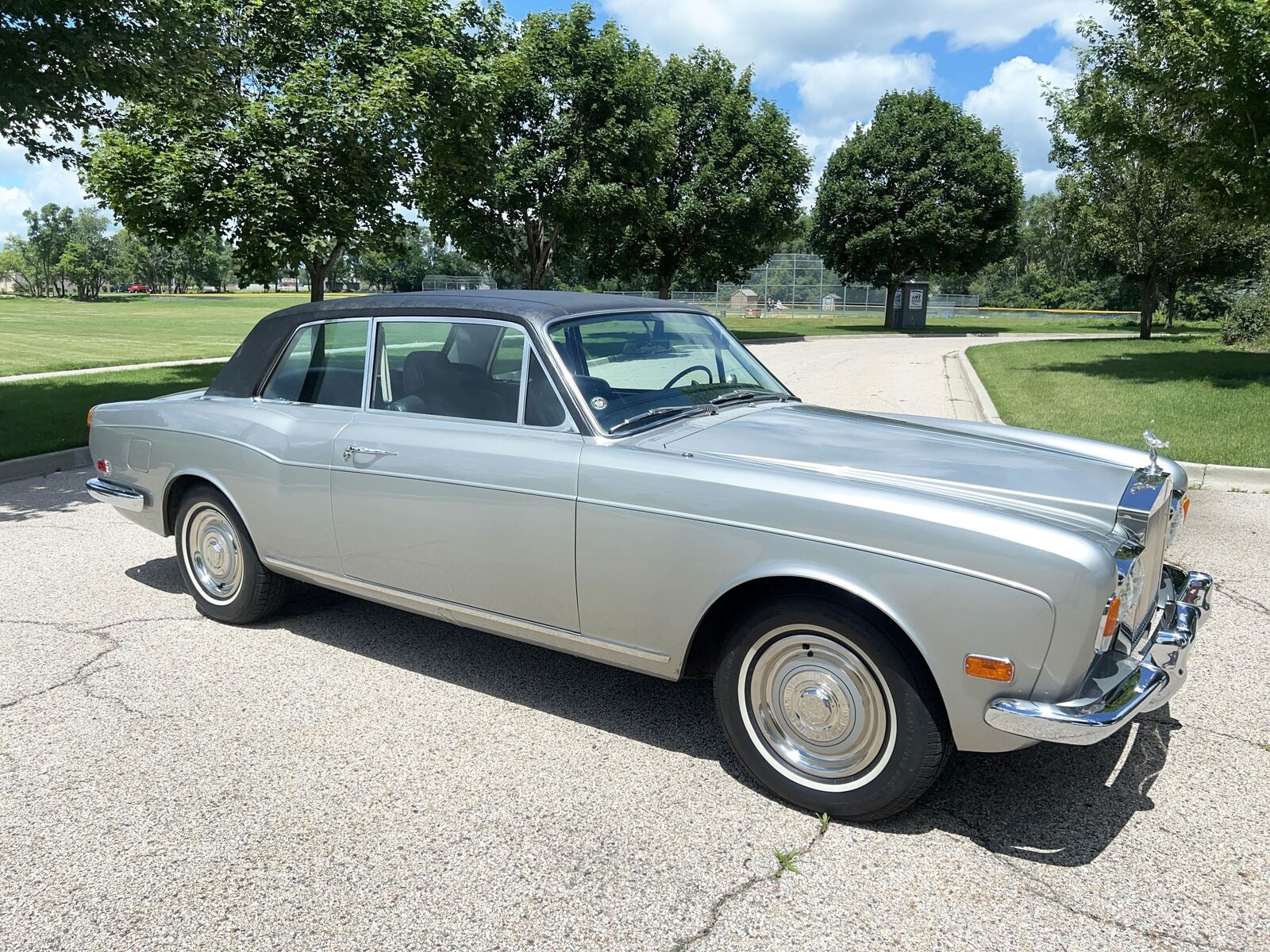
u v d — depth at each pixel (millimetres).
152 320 41062
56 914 2434
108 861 2664
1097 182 25109
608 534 3125
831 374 17641
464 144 14938
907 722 2682
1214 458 8133
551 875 2604
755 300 55188
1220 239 24688
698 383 3916
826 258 46375
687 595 2996
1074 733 2404
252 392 4418
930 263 43625
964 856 2699
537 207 24547
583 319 3596
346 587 4023
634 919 2418
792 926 2391
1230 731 3490
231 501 4309
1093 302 79250
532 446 3357
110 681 3904
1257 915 2428
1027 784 3121
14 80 8602
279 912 2445
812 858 2689
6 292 134125
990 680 2527
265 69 13289
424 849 2729
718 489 2916
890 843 2771
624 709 3682
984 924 2393
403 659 4168
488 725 3529
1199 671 4047
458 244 25562
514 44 17406
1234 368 15562
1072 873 2613
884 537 2635
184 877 2594
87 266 112875
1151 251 25531
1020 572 2461
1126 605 2707
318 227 12867
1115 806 2975
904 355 23875
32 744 3352
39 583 5215
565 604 3309
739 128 32375
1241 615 4719
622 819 2891
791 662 2906
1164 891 2531
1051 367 16812
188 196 12352
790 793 2938
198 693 3789
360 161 12906
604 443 3250
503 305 3609
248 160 12523
